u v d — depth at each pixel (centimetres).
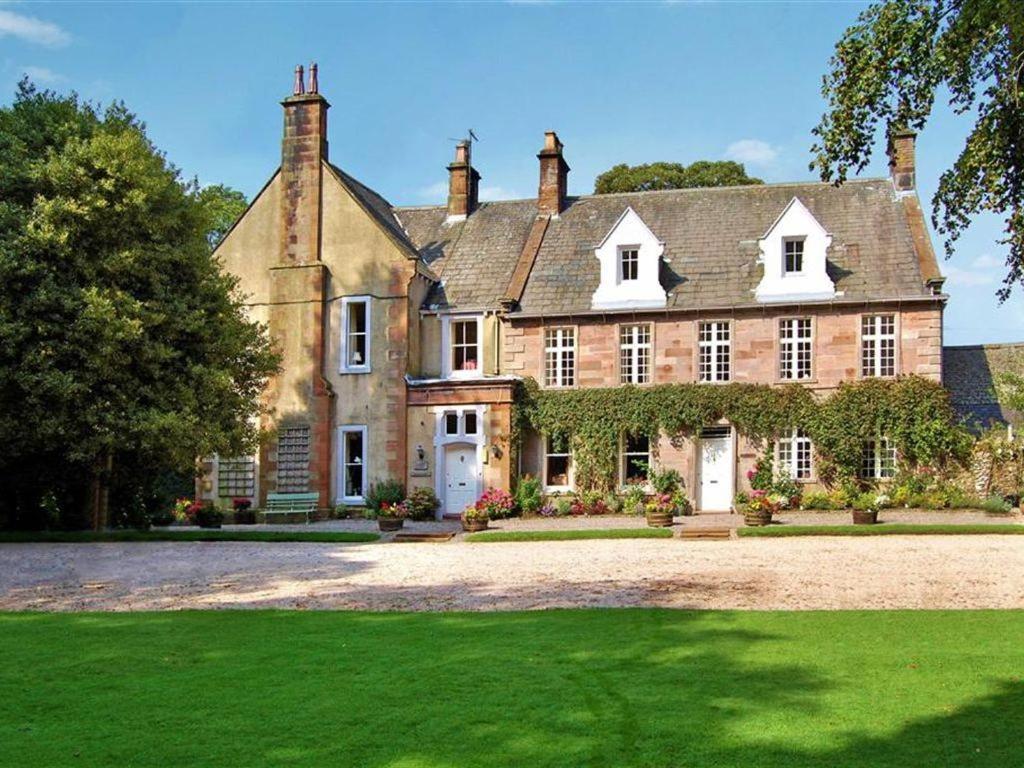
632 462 3400
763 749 890
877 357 3212
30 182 2569
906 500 3083
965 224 1636
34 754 899
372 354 3475
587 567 2036
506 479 3328
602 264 3428
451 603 1681
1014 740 907
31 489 2844
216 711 1022
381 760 877
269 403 3506
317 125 3572
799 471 3247
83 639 1386
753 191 3688
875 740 910
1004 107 1517
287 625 1473
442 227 3909
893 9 1470
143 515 3094
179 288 2786
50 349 2459
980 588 1720
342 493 3472
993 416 3475
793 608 1582
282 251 3553
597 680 1120
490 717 991
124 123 2805
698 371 3334
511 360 3469
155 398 2633
